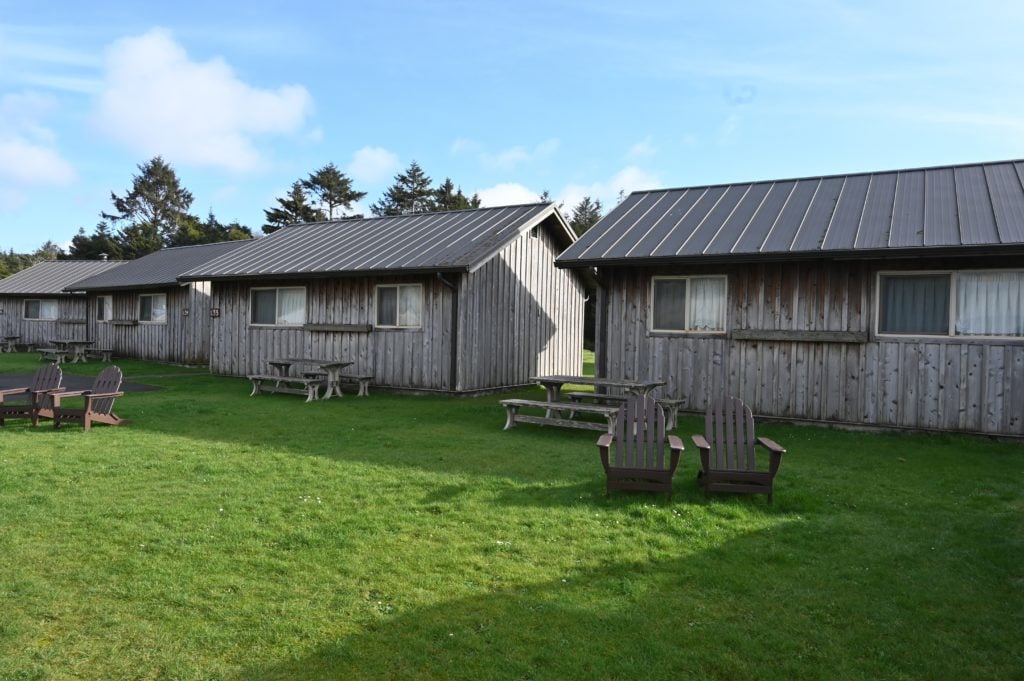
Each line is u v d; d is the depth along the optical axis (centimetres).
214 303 1867
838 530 547
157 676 326
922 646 366
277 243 1930
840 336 1030
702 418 1127
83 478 678
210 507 582
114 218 7125
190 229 6078
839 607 408
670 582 439
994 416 939
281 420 1077
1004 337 934
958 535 540
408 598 409
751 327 1104
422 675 328
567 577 443
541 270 1719
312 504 595
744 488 621
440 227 1720
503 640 360
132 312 2400
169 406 1204
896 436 978
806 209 1155
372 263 1518
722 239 1106
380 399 1391
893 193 1141
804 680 332
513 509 587
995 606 416
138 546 487
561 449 856
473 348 1461
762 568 466
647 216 1302
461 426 1037
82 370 1995
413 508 587
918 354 988
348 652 347
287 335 1702
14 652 343
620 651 352
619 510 589
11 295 2875
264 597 409
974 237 903
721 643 363
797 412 1072
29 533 511
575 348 1880
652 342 1185
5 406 997
